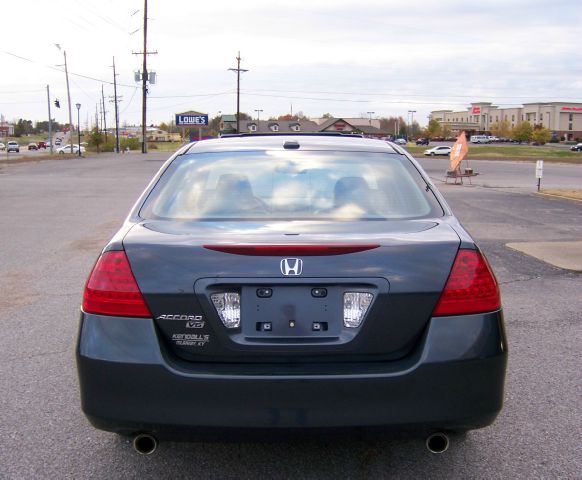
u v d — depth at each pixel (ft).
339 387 8.89
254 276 9.11
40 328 18.70
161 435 9.25
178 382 8.97
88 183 79.15
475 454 11.37
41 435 12.07
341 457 11.25
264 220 10.76
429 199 11.58
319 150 13.01
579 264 27.73
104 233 36.65
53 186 73.87
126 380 9.09
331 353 9.14
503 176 111.55
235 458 11.22
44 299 21.98
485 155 233.96
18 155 219.82
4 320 19.49
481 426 9.48
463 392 9.14
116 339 9.20
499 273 26.25
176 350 9.25
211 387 8.92
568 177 110.32
